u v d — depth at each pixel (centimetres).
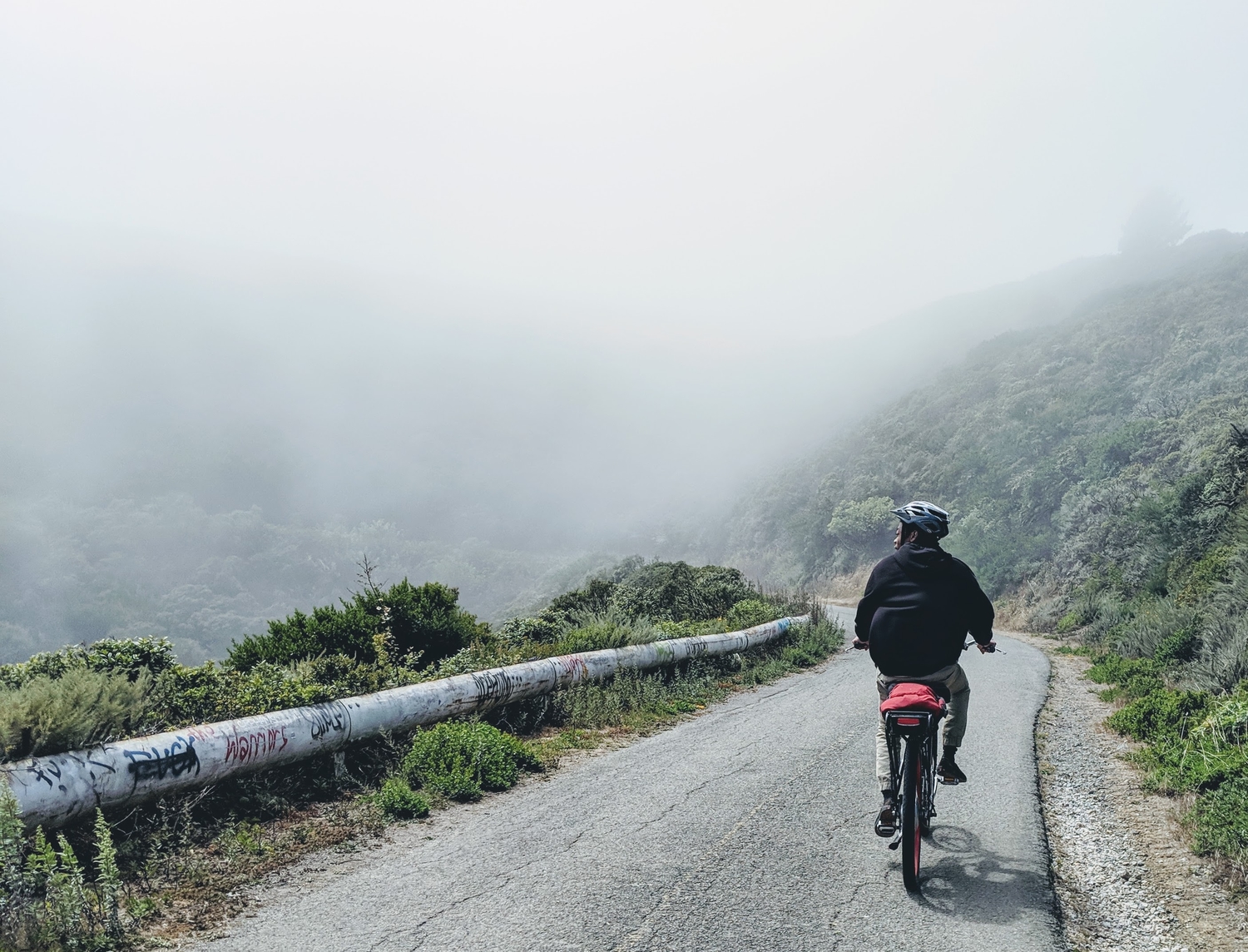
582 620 1461
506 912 388
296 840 515
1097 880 457
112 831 492
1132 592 2195
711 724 938
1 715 455
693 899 403
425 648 1126
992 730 873
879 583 463
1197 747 702
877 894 412
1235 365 4091
